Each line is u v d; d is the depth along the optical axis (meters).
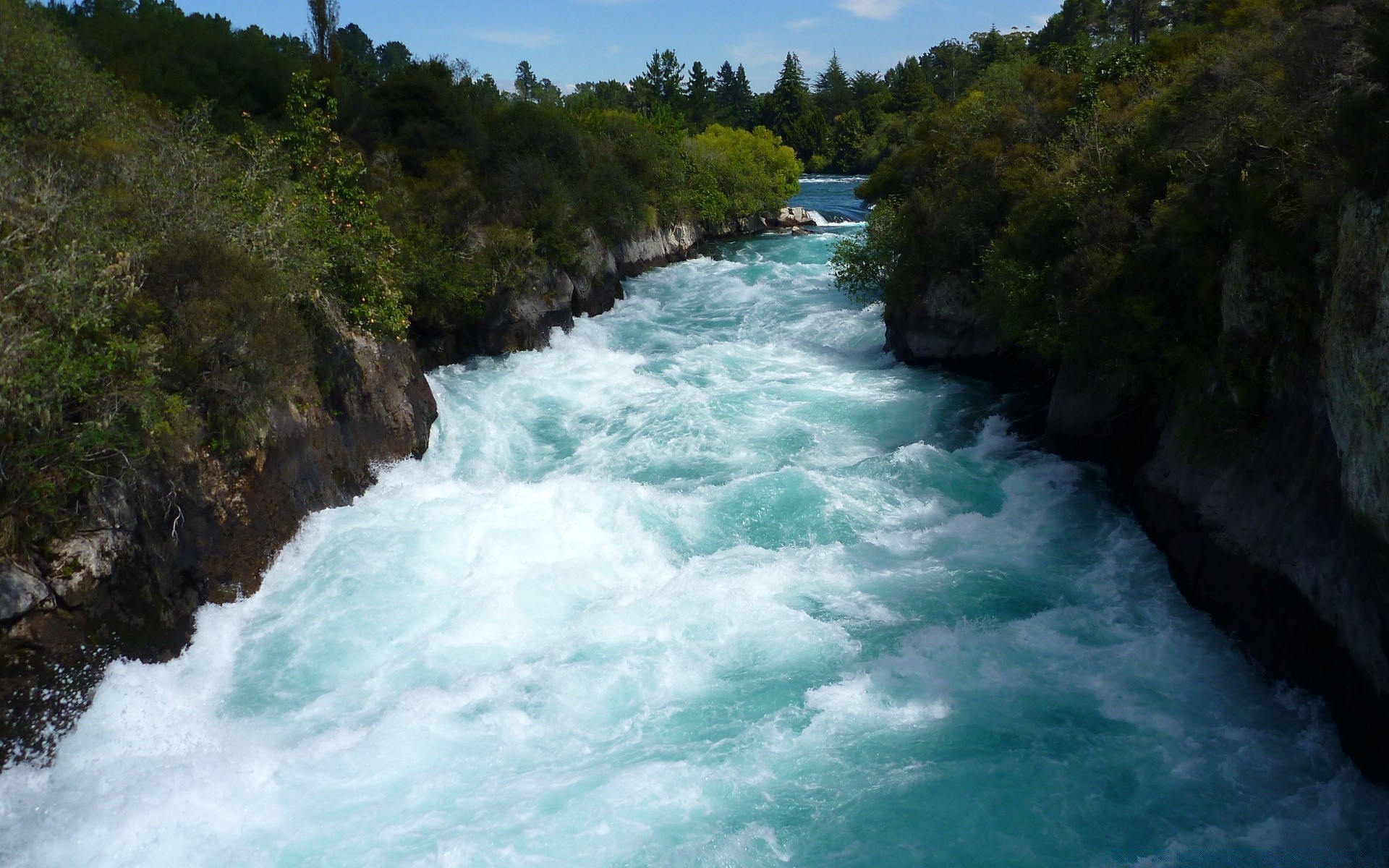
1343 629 12.09
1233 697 13.35
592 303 37.06
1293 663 13.18
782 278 44.38
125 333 14.05
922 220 29.17
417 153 36.38
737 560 17.16
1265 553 13.93
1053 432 21.88
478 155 37.81
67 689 12.12
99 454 13.05
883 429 24.22
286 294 17.62
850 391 27.20
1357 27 13.66
